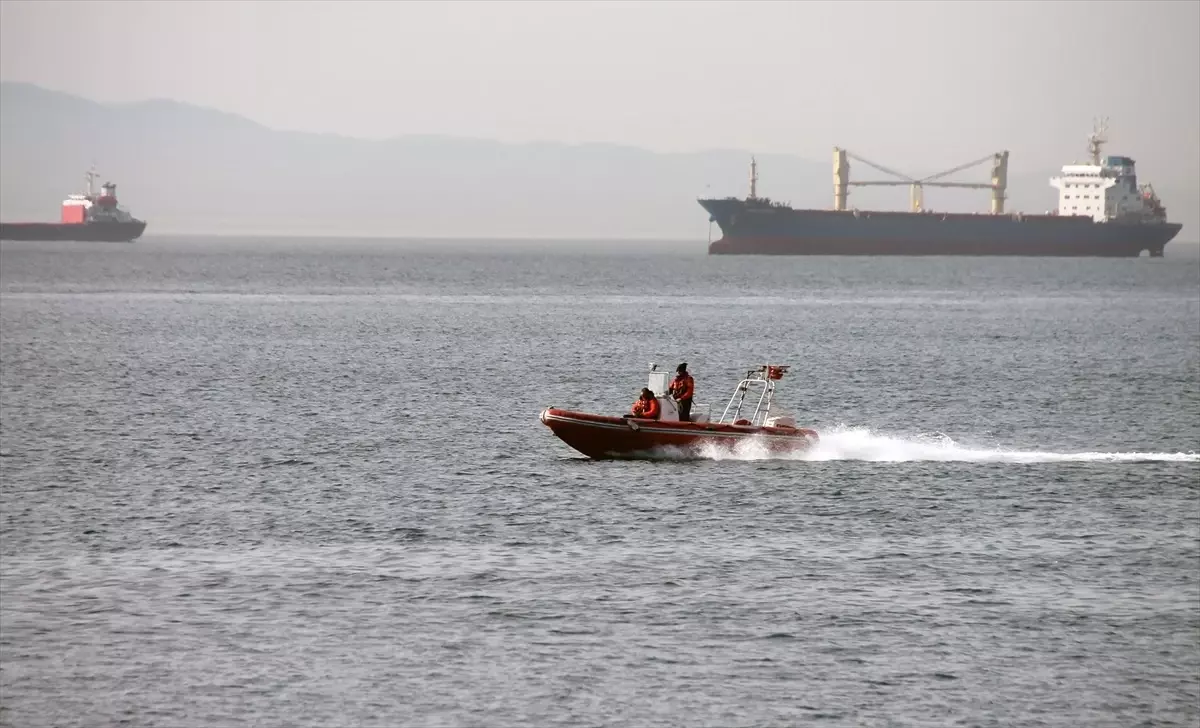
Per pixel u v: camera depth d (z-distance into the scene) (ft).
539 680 292.61
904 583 358.23
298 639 314.35
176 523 418.10
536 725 273.13
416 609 333.42
